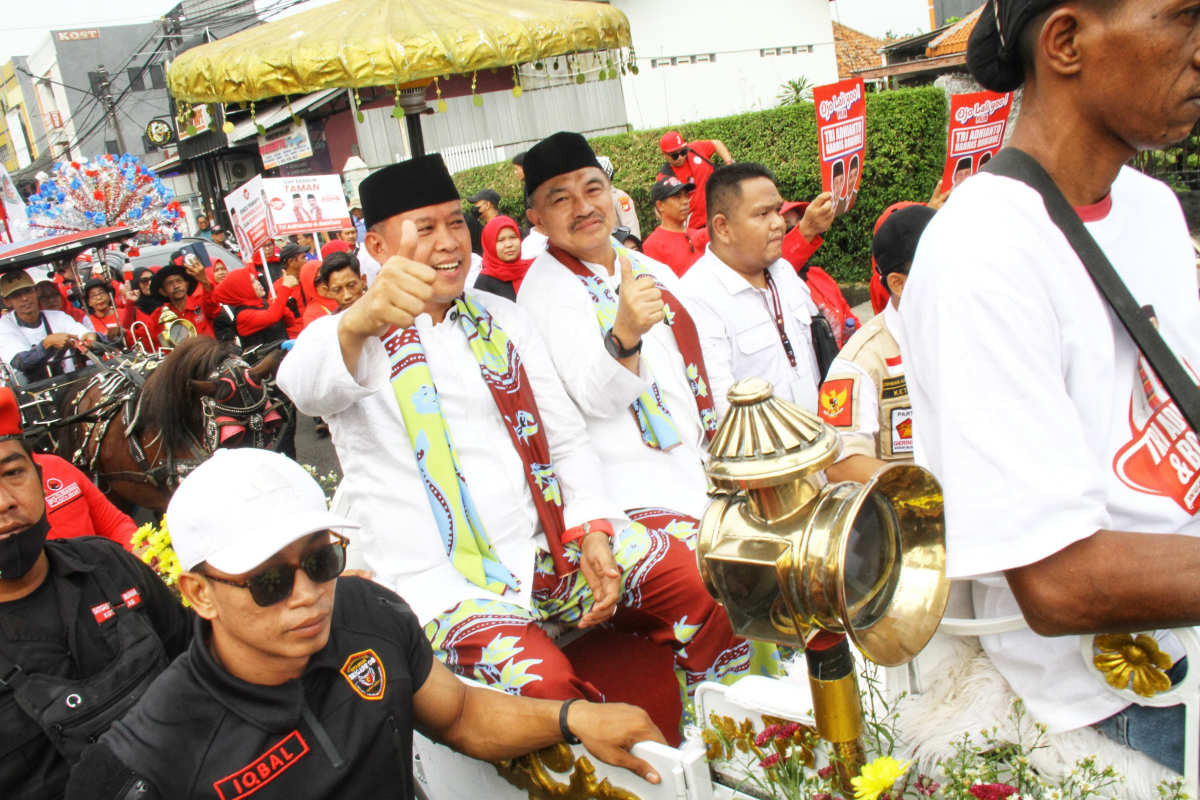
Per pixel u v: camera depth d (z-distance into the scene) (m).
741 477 1.36
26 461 2.44
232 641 1.89
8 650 2.44
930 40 18.44
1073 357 1.38
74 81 42.28
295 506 1.88
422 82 3.21
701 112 23.19
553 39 2.96
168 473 5.20
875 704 1.91
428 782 2.72
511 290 5.89
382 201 2.82
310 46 2.75
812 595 1.34
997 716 1.69
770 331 3.98
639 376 3.06
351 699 2.02
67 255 8.07
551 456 3.00
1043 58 1.38
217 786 1.86
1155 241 1.58
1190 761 1.51
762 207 3.83
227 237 19.95
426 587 2.73
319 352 2.46
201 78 2.92
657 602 2.85
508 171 17.28
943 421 1.34
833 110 4.90
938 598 1.52
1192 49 1.26
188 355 5.14
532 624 2.62
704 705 2.11
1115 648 1.52
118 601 2.61
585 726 2.13
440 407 2.79
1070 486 1.25
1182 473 1.46
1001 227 1.35
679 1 22.67
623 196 8.89
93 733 2.44
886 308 3.00
